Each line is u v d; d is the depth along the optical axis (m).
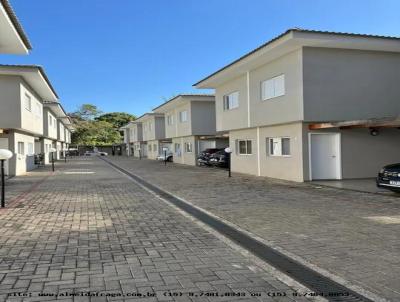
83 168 29.44
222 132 25.59
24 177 21.31
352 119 16.67
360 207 10.21
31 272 5.30
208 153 28.98
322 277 5.06
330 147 17.12
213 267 5.47
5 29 11.27
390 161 17.59
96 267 5.50
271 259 5.86
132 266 5.53
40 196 13.26
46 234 7.56
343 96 16.52
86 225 8.40
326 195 12.54
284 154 18.42
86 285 4.79
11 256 6.07
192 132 31.17
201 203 11.41
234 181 17.83
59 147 49.38
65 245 6.73
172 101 32.25
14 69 20.23
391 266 5.48
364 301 4.31
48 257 6.01
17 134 23.27
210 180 18.52
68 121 49.66
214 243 6.82
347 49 16.55
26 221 8.85
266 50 16.56
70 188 15.73
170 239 7.12
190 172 24.05
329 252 6.20
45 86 23.98
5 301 4.30
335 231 7.58
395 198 11.55
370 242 6.74
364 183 15.33
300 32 14.81
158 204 11.34
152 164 34.78
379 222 8.33
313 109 16.12
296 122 16.91
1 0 9.67
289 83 16.86
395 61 17.33
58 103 33.09
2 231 7.83
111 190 14.95
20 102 21.19
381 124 14.24
